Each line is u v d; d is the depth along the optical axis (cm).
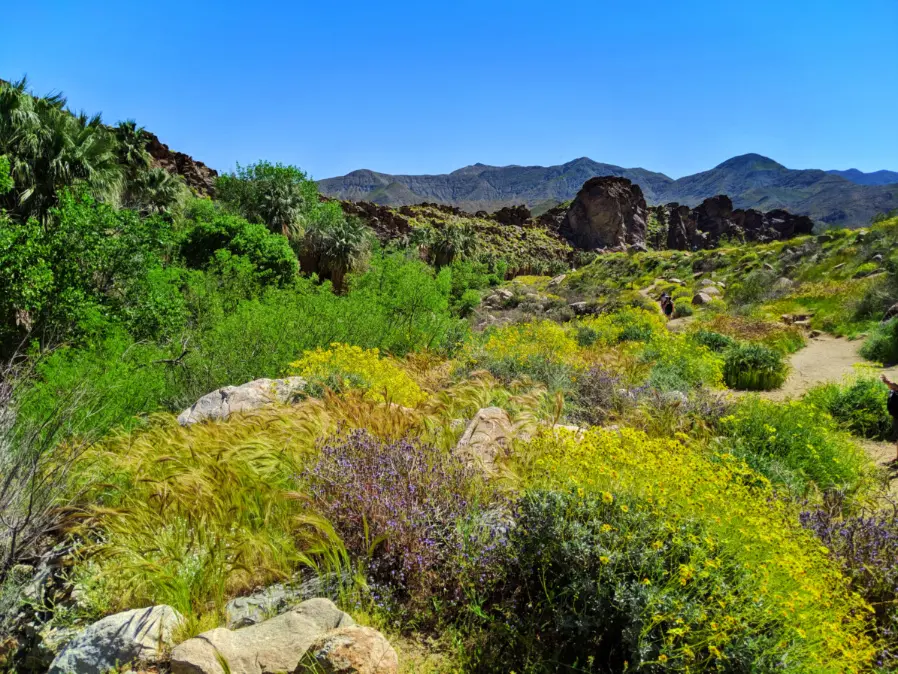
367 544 367
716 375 1143
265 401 769
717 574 274
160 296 1505
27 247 1351
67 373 806
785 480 534
